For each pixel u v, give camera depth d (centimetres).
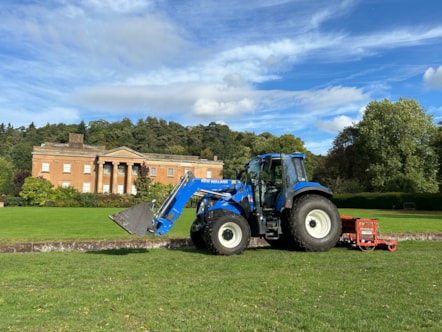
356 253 959
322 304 481
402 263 793
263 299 505
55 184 5638
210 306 471
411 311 452
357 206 4197
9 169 6494
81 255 918
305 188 1004
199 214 1023
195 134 11269
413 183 4075
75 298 511
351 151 5322
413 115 4434
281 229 1020
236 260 836
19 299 505
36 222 1756
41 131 11538
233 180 1019
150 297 515
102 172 5778
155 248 1076
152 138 10388
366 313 443
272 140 5725
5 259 848
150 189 5028
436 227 1608
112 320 420
